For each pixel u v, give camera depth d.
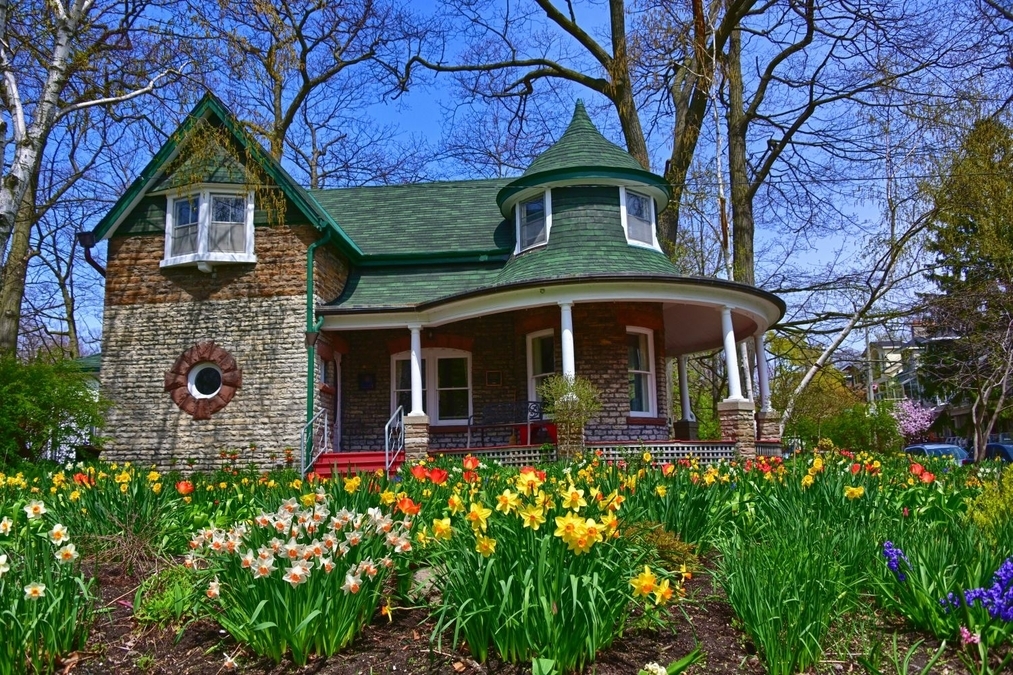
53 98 13.98
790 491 6.36
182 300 16.44
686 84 25.20
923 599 4.45
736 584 4.46
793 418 26.12
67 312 31.19
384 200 21.02
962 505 6.66
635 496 6.21
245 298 16.28
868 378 32.34
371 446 17.59
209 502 7.39
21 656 4.08
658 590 4.04
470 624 4.19
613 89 24.16
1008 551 4.75
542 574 4.02
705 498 6.07
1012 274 19.08
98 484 6.75
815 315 24.59
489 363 17.70
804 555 4.55
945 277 21.38
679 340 20.23
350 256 18.03
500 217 19.75
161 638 4.73
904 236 20.83
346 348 17.89
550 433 15.37
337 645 4.40
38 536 5.05
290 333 16.00
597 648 4.17
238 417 15.82
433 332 17.69
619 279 14.32
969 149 19.30
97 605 5.07
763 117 23.92
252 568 4.23
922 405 42.12
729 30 22.36
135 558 5.73
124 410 16.11
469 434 16.12
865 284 23.25
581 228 16.81
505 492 4.49
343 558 4.48
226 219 16.67
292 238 16.42
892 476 8.45
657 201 18.42
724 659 4.26
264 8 16.09
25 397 12.44
